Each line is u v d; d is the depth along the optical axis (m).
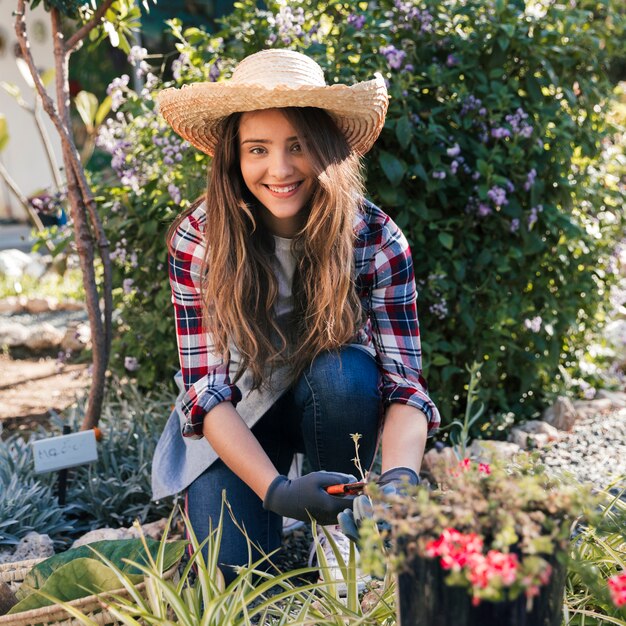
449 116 3.02
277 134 1.81
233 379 2.02
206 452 2.12
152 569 1.57
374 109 1.94
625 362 3.94
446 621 1.20
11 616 1.54
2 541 2.35
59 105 2.74
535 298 3.37
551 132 3.22
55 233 3.80
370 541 1.20
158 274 3.27
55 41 2.71
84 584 1.63
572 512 1.21
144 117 3.29
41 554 2.27
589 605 1.67
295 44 2.97
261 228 1.99
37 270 6.10
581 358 3.69
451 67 3.13
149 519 2.62
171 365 3.28
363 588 1.95
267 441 2.22
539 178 3.22
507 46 3.05
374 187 2.95
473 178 3.00
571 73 3.34
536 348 3.37
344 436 2.03
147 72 3.25
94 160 7.23
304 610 1.54
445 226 3.04
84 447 2.55
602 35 3.41
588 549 1.78
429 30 3.06
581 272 3.44
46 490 2.66
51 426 3.52
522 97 3.23
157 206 3.13
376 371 2.09
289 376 2.09
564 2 3.54
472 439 3.12
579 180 3.37
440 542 1.16
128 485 2.66
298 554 2.34
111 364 3.51
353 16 2.92
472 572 1.13
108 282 2.84
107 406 3.30
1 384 4.20
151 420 3.01
